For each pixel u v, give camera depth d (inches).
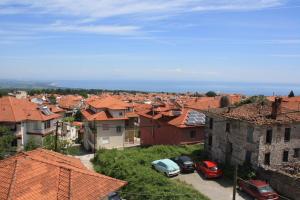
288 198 1375.5
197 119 2190.0
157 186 1364.4
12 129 2231.8
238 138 1669.5
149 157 1849.2
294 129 1614.2
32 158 826.8
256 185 1339.8
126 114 2600.9
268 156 1567.4
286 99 2844.5
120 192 1385.3
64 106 4682.6
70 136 3137.3
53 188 745.6
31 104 2532.0
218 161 1829.5
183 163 1685.5
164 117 2363.4
